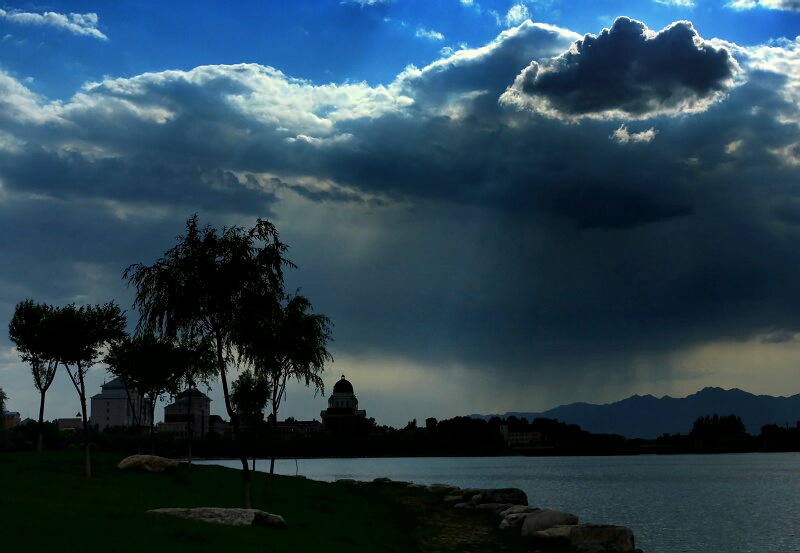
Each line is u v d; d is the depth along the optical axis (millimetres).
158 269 47469
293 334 63125
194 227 48125
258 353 57656
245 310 47969
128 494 51906
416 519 63375
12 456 78062
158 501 48938
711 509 97188
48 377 90750
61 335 63031
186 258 47281
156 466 70125
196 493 56938
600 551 44750
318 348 64688
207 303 47312
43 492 48625
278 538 34594
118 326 65812
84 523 31688
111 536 29203
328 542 37562
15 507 35469
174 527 32688
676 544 65438
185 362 79562
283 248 48656
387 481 105500
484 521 62656
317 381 65062
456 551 46906
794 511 94562
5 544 25906
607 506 102000
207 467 85688
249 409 91312
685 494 125500
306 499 65188
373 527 53562
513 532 54594
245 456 46625
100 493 51031
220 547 29531
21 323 86812
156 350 79500
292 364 64500
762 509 97500
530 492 130875
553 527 49656
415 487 99062
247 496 46000
